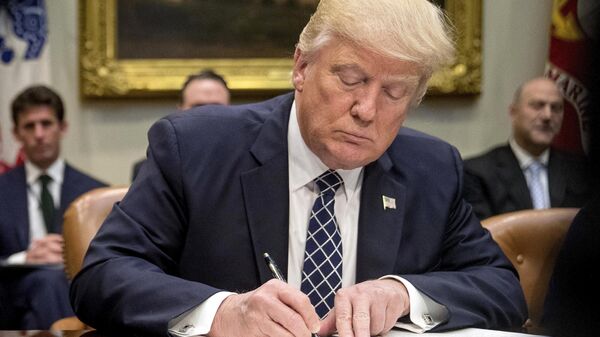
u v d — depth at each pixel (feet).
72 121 16.10
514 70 16.14
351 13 4.54
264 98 16.01
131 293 4.52
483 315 4.98
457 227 5.80
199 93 12.98
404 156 5.76
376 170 5.52
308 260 5.16
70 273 6.89
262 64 15.93
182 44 15.94
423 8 4.62
